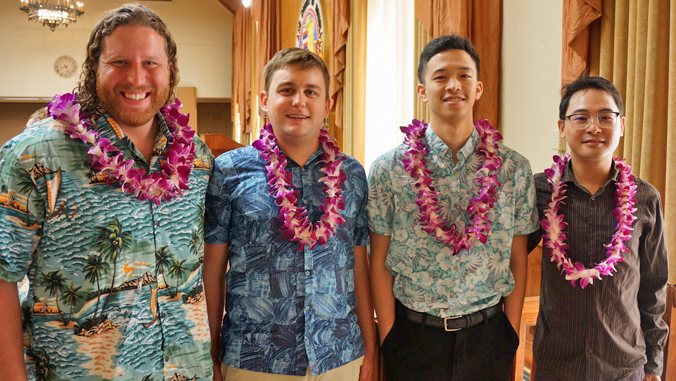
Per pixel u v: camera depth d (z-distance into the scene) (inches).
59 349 44.7
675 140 78.0
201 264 52.6
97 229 45.4
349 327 58.7
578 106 62.1
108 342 45.9
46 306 44.4
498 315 64.1
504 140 125.0
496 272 63.1
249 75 466.9
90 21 536.4
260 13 383.2
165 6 575.2
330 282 57.2
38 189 43.5
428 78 62.4
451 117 61.4
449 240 60.5
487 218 61.6
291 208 55.9
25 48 525.7
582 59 96.3
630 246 62.0
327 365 55.7
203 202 53.4
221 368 57.5
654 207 63.5
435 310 61.9
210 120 679.1
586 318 62.1
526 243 66.4
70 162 44.9
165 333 48.9
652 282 63.9
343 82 210.7
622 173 62.9
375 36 189.9
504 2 123.3
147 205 48.2
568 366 63.2
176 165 49.9
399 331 64.2
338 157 61.0
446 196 64.0
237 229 57.1
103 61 47.3
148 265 47.9
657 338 63.8
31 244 43.6
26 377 43.3
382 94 184.9
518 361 72.4
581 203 63.8
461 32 120.0
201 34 583.2
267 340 54.9
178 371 49.7
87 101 49.1
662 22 81.8
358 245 64.2
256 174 58.1
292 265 56.2
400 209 63.0
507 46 122.6
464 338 61.7
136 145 50.8
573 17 95.2
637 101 85.4
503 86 124.6
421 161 62.9
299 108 57.4
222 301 59.4
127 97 47.3
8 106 568.1
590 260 63.1
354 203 61.6
